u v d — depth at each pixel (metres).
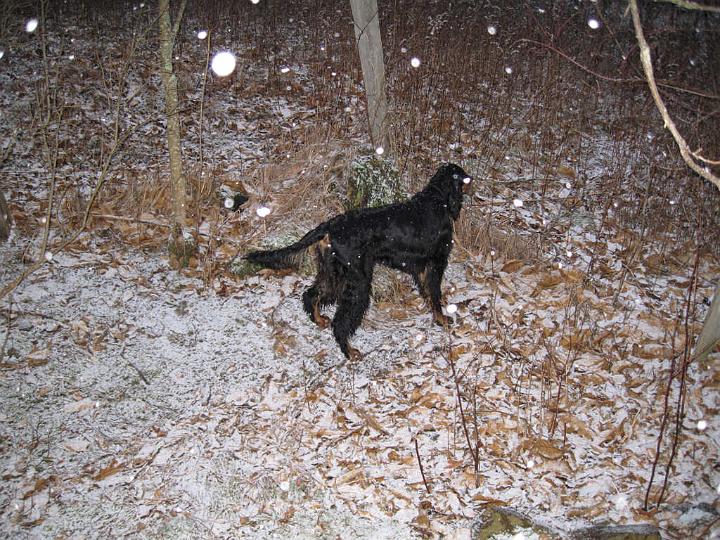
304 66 5.96
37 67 5.41
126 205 3.81
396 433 2.64
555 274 3.55
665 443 2.57
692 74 5.36
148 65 5.63
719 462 2.47
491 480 2.46
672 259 3.71
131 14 6.57
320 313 3.22
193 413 2.73
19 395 2.73
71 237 3.53
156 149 4.53
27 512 2.32
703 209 4.01
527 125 5.13
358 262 2.96
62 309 3.14
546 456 2.53
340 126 4.79
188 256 3.48
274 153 4.51
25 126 4.53
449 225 3.13
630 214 4.10
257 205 3.83
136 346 3.02
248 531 2.32
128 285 3.33
